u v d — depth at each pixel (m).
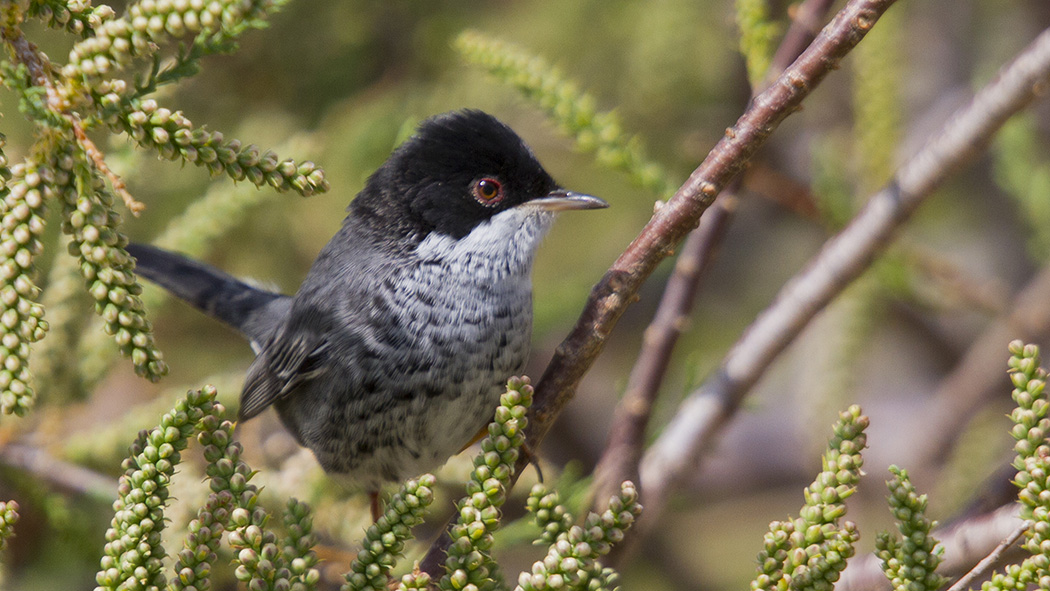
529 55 8.85
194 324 12.88
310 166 4.82
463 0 13.45
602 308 5.86
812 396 11.27
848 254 8.67
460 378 7.74
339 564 8.20
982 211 15.79
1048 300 11.91
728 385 9.02
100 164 4.55
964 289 11.44
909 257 10.83
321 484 8.80
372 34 13.25
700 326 15.07
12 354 4.46
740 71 13.15
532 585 4.76
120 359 9.98
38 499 8.74
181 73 4.73
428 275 7.77
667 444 9.01
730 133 5.67
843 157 13.63
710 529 16.28
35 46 4.79
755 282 15.80
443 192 7.83
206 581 4.67
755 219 16.25
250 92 12.88
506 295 7.83
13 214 4.55
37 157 4.64
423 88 13.08
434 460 7.97
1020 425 4.65
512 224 7.86
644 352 8.75
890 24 10.26
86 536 8.84
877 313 11.33
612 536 4.79
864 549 12.65
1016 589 4.57
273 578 4.71
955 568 6.53
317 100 13.00
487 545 4.87
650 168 8.56
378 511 8.27
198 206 9.58
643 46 12.48
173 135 4.70
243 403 8.87
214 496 4.73
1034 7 15.27
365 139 12.50
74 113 4.66
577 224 14.16
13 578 10.09
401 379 7.75
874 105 10.31
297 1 12.78
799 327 8.88
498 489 4.87
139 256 10.12
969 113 8.14
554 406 5.90
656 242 5.80
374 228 8.05
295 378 8.18
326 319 7.99
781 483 15.92
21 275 4.54
